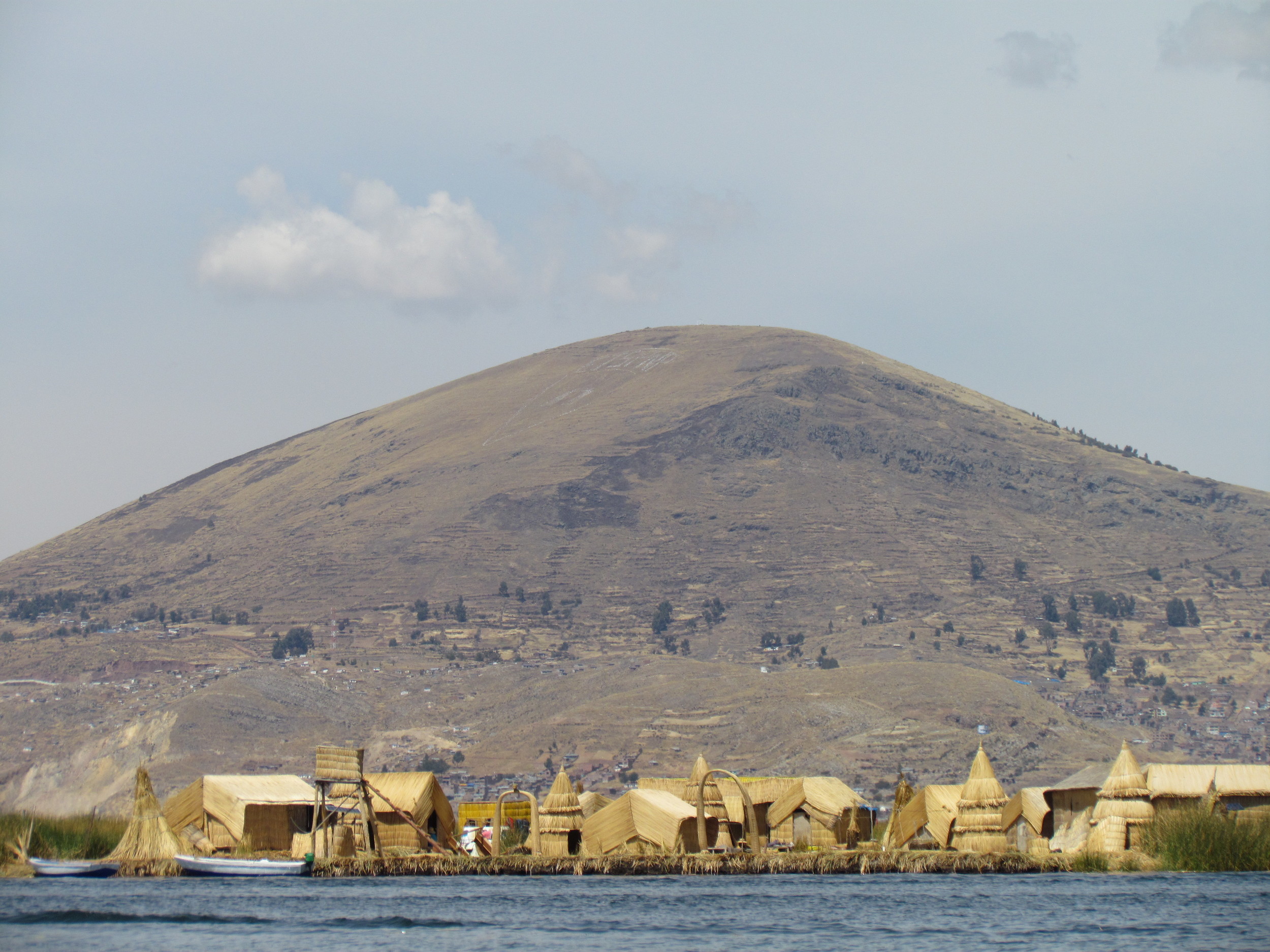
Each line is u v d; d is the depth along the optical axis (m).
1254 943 172.88
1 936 180.12
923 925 190.88
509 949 171.38
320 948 172.25
